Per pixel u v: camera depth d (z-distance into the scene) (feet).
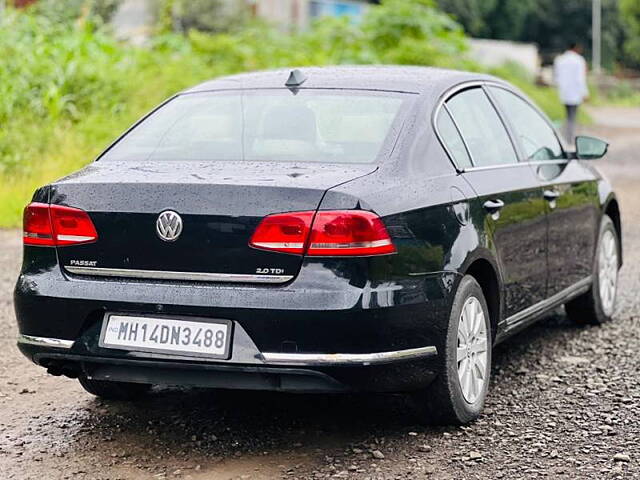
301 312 13.57
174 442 15.37
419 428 15.83
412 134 15.76
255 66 64.39
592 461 14.33
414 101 16.44
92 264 14.65
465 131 17.38
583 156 21.70
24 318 15.01
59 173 42.80
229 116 16.63
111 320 14.44
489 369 16.71
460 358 15.70
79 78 51.75
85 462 14.58
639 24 233.96
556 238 19.69
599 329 22.66
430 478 13.75
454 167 16.33
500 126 18.89
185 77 55.83
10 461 14.64
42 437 15.69
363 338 13.75
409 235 14.44
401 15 69.46
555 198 19.58
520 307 18.15
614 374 18.94
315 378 13.88
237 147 15.84
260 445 15.17
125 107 51.13
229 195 14.05
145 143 16.49
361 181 14.39
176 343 14.05
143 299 14.16
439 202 15.30
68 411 17.02
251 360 13.74
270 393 17.76
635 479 13.64
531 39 262.67
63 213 14.83
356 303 13.64
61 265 14.87
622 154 70.13
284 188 13.94
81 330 14.61
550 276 19.45
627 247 33.78
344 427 15.93
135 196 14.46
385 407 16.92
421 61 66.85
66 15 65.57
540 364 19.74
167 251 14.21
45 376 19.26
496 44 145.79
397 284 14.15
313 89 16.97
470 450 14.83
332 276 13.70
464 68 70.79
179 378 14.37
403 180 14.97
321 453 14.78
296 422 16.20
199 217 14.07
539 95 96.84
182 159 15.78
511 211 17.49
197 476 13.97
